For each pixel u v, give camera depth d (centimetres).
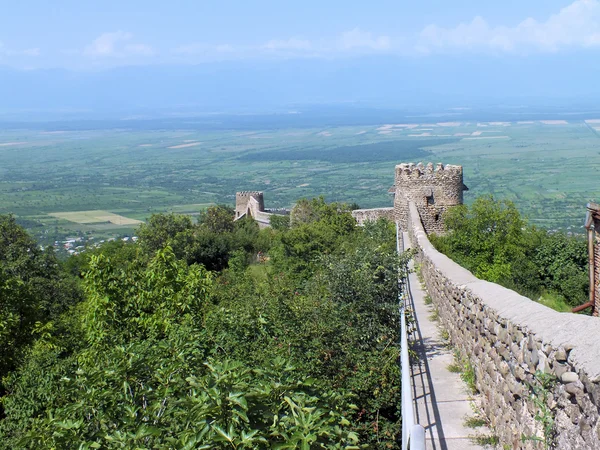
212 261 5188
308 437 620
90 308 1598
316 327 1130
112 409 790
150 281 1669
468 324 1041
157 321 1535
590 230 1681
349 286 1237
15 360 2058
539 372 615
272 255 3500
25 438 804
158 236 5275
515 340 725
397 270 1303
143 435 682
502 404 786
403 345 829
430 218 3681
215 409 658
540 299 2519
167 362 921
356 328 1169
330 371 1067
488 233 2733
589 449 501
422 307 1636
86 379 859
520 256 2658
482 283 1039
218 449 651
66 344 2322
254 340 1182
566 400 555
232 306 1524
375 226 3231
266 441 630
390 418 1041
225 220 6266
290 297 1436
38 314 2391
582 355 529
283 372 816
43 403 1573
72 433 742
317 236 3275
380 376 1034
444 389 1005
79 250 7100
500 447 787
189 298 1614
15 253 3619
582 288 2509
